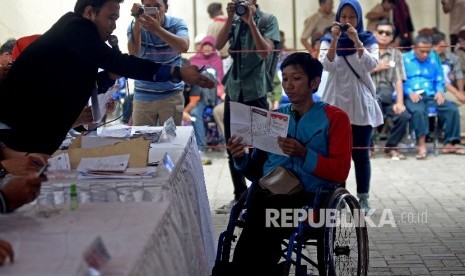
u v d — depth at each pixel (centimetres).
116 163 402
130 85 966
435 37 1070
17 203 318
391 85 986
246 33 697
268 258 423
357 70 684
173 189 395
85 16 411
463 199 765
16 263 260
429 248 602
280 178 444
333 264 422
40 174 332
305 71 458
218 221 693
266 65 703
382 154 1017
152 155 450
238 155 459
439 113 1001
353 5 697
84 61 405
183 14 1277
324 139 454
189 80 404
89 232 296
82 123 473
